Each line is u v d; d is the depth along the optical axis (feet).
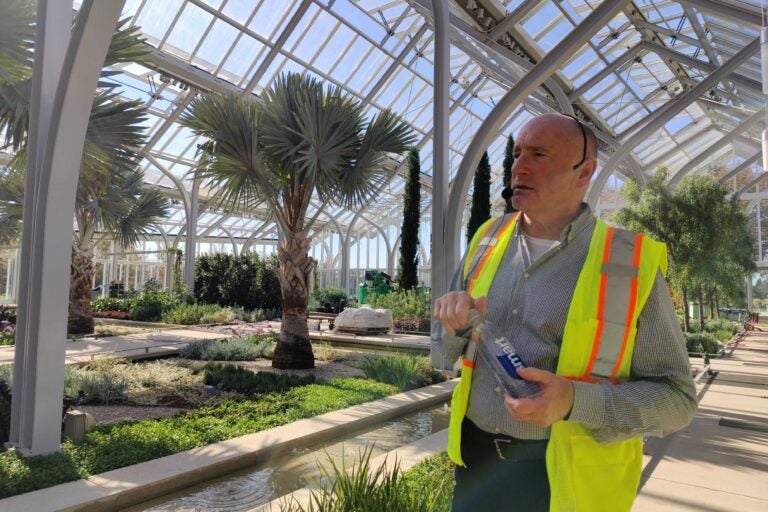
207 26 40.63
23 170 16.52
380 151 21.81
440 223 22.91
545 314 3.21
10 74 14.16
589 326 3.02
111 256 83.35
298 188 22.17
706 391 19.97
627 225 39.01
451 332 3.17
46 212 10.60
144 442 11.53
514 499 3.28
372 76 52.80
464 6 35.60
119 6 9.76
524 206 3.49
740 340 47.50
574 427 3.06
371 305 48.55
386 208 90.22
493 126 21.94
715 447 12.21
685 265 36.55
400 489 7.13
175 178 53.72
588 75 48.01
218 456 10.89
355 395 16.88
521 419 2.65
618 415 2.71
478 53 47.16
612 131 60.54
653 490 9.42
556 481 3.00
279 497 9.18
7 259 66.90
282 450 11.94
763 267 67.56
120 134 17.67
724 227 36.86
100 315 49.70
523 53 42.47
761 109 42.22
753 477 10.14
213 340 28.22
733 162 72.64
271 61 43.75
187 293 52.24
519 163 3.53
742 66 37.83
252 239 94.89
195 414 14.42
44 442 10.52
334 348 32.45
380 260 91.81
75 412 11.74
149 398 16.38
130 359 24.30
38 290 10.66
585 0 38.88
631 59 46.68
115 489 9.05
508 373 2.81
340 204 23.61
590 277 3.14
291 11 42.24
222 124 19.95
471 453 3.59
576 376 3.04
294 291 22.91
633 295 3.04
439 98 23.06
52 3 11.57
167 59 40.63
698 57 44.80
